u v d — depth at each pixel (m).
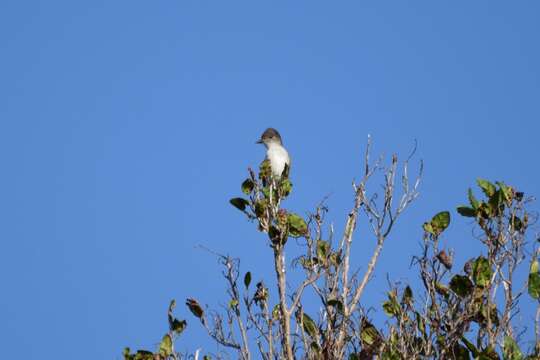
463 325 12.59
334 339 12.98
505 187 13.45
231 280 13.48
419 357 12.50
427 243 13.17
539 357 12.15
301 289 13.29
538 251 12.97
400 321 12.77
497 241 13.08
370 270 13.28
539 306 12.59
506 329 12.50
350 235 13.51
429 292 12.90
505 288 12.72
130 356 13.13
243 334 13.12
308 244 13.65
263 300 13.45
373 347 12.77
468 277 12.84
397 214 13.41
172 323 13.20
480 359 12.30
